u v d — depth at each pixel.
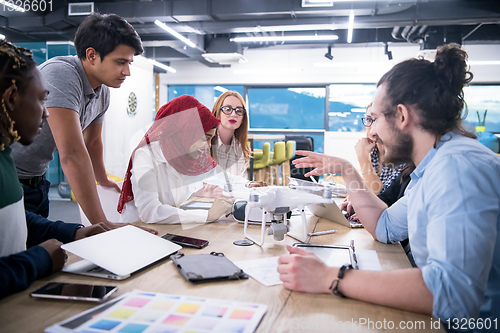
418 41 6.71
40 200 1.44
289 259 0.69
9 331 0.51
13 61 0.65
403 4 4.96
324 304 0.61
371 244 1.00
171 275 0.73
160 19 5.55
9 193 0.71
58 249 0.74
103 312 0.56
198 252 0.88
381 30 6.98
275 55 8.85
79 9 5.42
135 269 0.73
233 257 0.85
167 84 9.41
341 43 7.54
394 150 0.79
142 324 0.52
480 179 0.62
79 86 1.28
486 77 7.77
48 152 1.37
